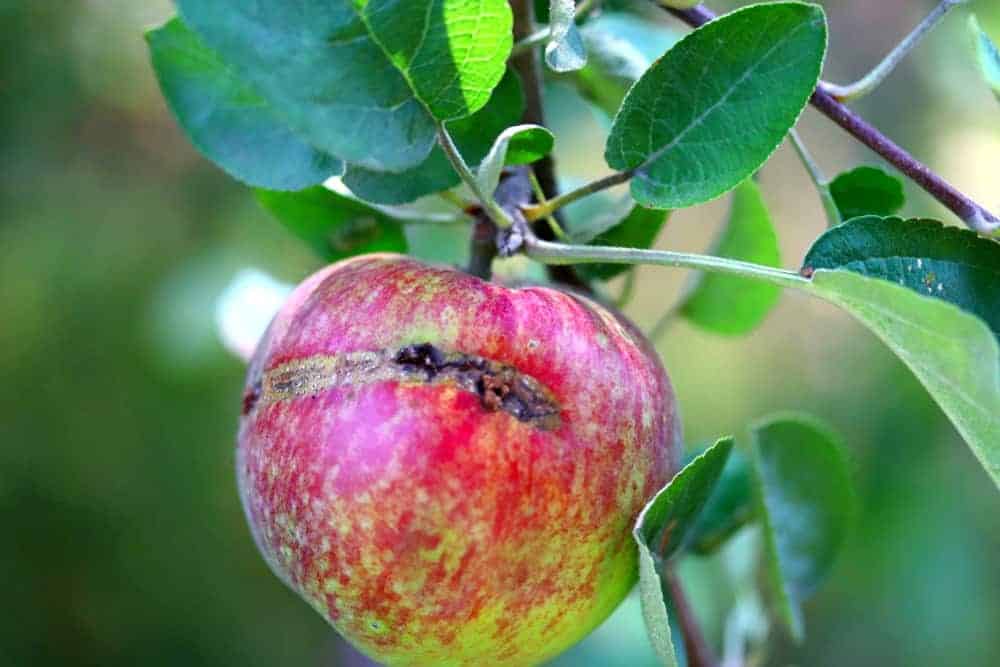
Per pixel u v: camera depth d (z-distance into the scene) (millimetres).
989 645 783
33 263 924
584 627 396
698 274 474
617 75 451
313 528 385
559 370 384
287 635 1017
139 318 935
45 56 869
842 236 384
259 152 413
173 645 994
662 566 407
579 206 461
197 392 940
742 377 1051
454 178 404
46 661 965
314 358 390
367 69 367
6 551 953
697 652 466
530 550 381
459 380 382
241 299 502
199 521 993
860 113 912
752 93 381
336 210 452
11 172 879
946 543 786
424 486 377
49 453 958
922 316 357
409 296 389
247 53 358
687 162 386
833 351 984
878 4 922
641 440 389
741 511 478
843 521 472
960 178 915
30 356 949
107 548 979
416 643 389
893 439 818
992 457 364
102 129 919
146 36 416
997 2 830
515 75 404
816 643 840
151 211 942
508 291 392
